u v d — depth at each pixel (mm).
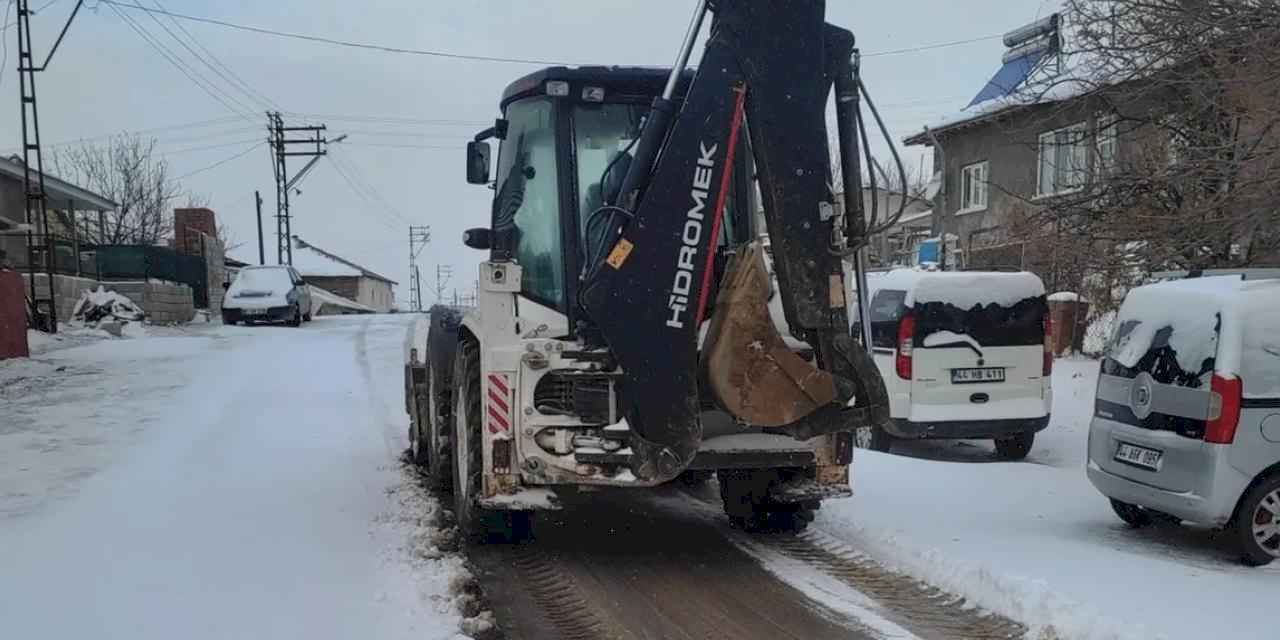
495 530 5648
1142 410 5871
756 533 6203
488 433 5125
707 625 4535
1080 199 10148
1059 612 4410
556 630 4461
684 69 5027
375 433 9180
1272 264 8664
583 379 5051
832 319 5082
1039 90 9781
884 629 4480
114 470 7090
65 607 4336
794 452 5449
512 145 5805
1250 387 5340
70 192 24297
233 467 7391
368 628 4203
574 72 5418
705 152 4895
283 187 47281
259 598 4520
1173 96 8906
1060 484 7512
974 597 4844
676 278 4871
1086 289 13625
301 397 10922
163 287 20953
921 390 8734
